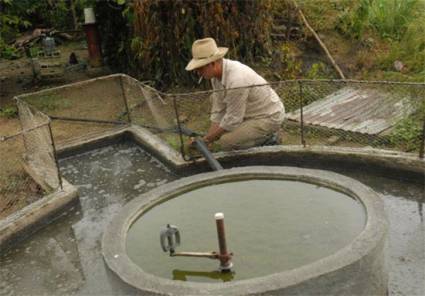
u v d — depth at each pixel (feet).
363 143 17.19
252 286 8.34
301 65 24.43
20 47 31.71
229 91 14.58
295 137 18.25
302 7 27.78
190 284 8.55
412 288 10.47
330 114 19.24
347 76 23.57
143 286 8.65
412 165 13.89
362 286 9.07
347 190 11.16
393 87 20.72
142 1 22.16
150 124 19.31
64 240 13.30
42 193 15.78
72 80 26.43
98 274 11.85
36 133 16.28
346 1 27.71
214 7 21.68
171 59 22.77
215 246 10.23
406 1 26.81
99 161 17.75
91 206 14.82
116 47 27.02
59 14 34.96
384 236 9.33
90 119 20.13
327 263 8.68
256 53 24.08
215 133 15.37
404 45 24.64
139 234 10.71
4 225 13.34
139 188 15.58
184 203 11.77
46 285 11.71
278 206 11.37
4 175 17.11
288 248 10.02
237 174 12.24
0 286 11.84
